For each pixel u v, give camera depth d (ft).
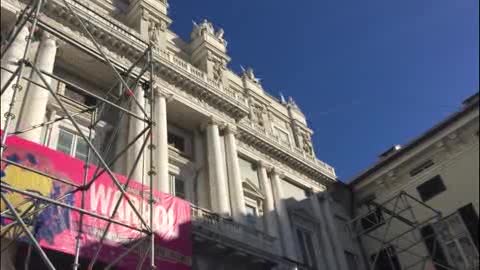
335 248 101.40
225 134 88.79
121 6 91.61
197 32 102.68
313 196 106.93
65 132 66.33
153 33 88.17
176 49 96.73
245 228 72.74
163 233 58.13
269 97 120.16
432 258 91.81
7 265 44.78
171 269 56.29
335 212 111.45
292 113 123.85
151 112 47.11
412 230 94.73
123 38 75.15
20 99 58.49
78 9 70.85
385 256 104.58
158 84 79.20
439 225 97.35
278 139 106.73
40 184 48.24
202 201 78.74
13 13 63.72
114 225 52.80
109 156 69.41
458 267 91.76
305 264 90.17
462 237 93.30
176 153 81.35
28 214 42.88
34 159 49.32
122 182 56.49
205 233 65.05
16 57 59.31
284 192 100.17
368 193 113.70
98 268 51.98
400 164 106.63
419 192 103.19
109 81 74.95
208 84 87.15
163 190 67.72
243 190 89.04
